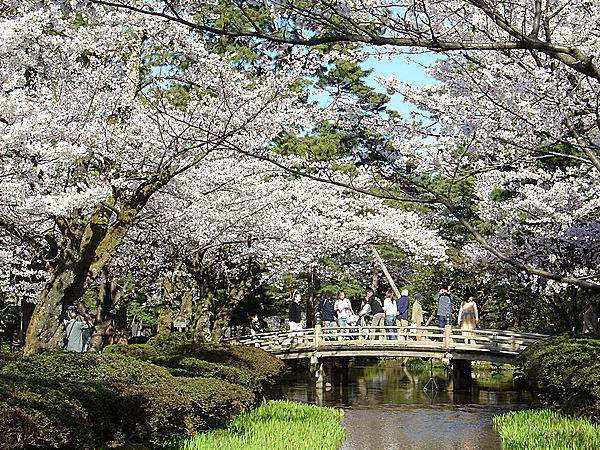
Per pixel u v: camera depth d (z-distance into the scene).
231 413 11.58
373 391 20.06
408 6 6.11
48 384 7.48
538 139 8.84
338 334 21.28
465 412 15.45
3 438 5.90
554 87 7.81
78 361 8.92
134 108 12.34
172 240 14.96
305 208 20.03
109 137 10.77
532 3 7.43
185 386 9.83
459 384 21.02
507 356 18.67
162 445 8.73
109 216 10.28
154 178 10.23
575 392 12.07
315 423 12.25
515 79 7.93
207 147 12.09
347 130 8.35
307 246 19.55
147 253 15.68
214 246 16.00
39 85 10.41
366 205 25.41
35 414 6.46
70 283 9.32
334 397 18.55
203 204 14.31
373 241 25.53
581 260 16.08
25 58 9.36
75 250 9.37
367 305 24.19
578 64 5.02
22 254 13.26
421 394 19.28
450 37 7.38
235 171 15.16
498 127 8.68
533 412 13.09
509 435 10.96
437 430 12.77
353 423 13.69
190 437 9.47
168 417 8.87
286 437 10.16
